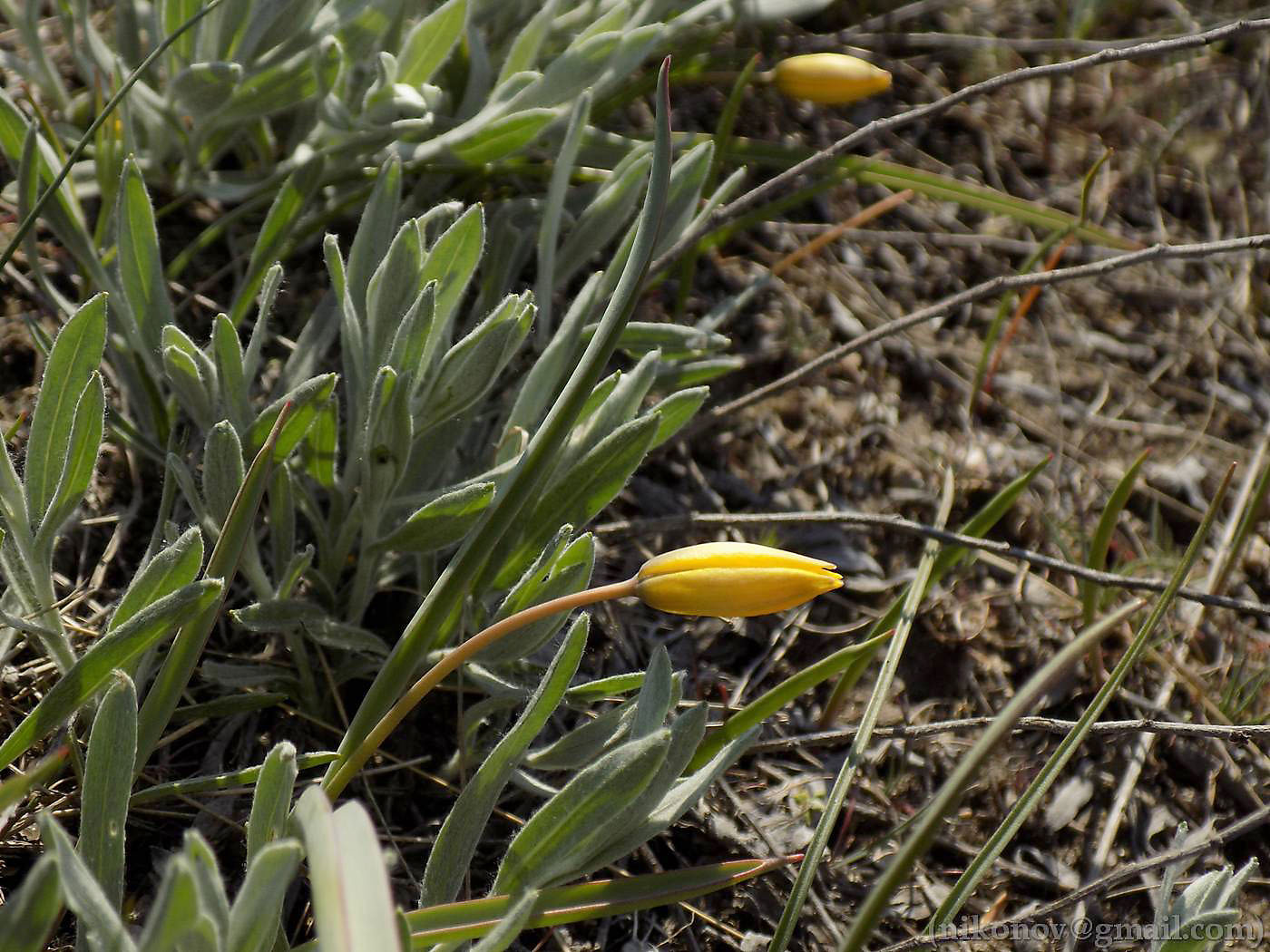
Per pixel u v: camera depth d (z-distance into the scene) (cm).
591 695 46
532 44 54
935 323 63
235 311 51
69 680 40
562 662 40
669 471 55
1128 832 52
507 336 44
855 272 64
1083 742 53
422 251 45
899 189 60
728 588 40
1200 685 54
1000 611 55
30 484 43
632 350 51
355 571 50
